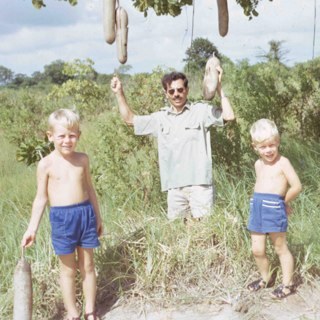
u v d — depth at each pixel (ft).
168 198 18.42
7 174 35.73
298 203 20.94
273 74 30.12
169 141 18.01
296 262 16.51
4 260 19.47
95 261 17.43
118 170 24.12
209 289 16.10
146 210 22.25
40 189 15.26
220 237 17.17
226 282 16.28
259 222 15.23
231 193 20.97
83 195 15.35
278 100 29.86
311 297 15.51
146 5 17.54
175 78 17.63
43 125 46.55
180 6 17.67
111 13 15.11
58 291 16.84
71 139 14.96
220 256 16.88
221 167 24.36
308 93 31.55
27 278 14.58
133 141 24.26
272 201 15.03
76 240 15.26
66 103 56.39
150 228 17.81
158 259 16.80
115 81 17.54
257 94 28.60
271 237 15.31
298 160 26.55
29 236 15.05
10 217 24.27
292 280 15.78
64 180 15.15
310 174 23.70
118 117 24.27
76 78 56.13
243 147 25.63
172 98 17.75
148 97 24.20
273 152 14.87
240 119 27.27
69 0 18.10
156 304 15.90
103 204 23.68
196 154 17.84
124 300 16.22
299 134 31.71
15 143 44.47
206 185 17.89
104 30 15.19
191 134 17.80
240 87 28.48
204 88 17.33
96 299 16.55
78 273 16.70
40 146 22.88
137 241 17.66
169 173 18.12
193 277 16.48
